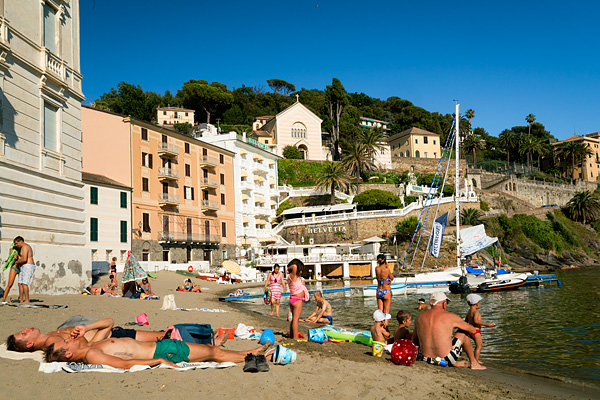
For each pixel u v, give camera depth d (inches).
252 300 1138.7
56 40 803.4
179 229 2135.8
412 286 1438.2
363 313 852.6
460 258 1561.3
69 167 820.6
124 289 888.3
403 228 2556.6
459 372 354.6
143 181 1956.2
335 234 2741.1
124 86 4667.8
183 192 2197.3
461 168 4210.1
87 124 1820.9
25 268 546.6
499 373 365.7
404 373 330.0
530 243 3184.1
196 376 280.8
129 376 267.1
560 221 3718.0
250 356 314.2
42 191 736.3
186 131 4261.8
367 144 3769.7
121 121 1902.1
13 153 673.0
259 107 5797.2
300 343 434.9
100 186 1706.4
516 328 645.9
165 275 1694.1
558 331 607.8
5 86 659.4
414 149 4613.7
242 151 2726.4
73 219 816.3
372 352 401.4
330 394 265.0
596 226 3924.7
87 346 283.7
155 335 324.5
